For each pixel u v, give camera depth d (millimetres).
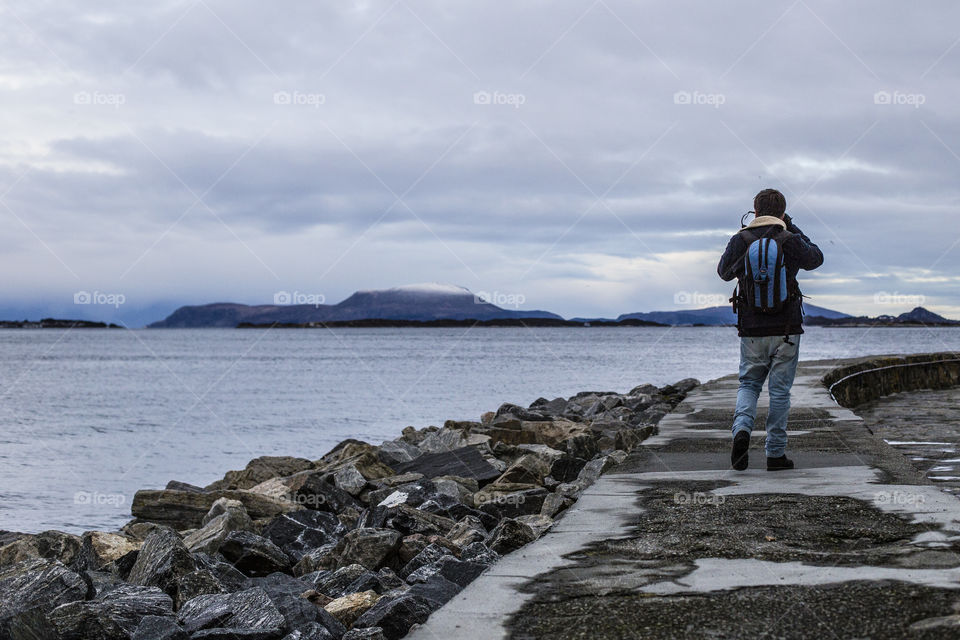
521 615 2785
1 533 8508
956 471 6789
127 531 8453
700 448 7000
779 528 3928
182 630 3885
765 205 5848
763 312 5582
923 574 3072
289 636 3891
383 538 6074
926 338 193250
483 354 112312
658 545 3695
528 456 9773
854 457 6117
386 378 57531
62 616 3943
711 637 2506
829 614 2662
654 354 105750
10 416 33156
